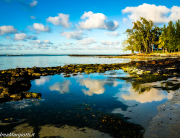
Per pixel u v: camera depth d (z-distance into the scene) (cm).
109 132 510
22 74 1652
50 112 714
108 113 679
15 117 659
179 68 2064
